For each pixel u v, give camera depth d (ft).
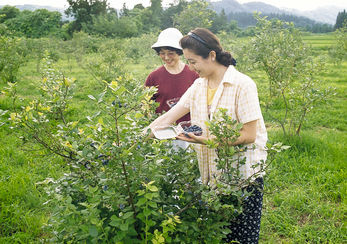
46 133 8.16
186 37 7.50
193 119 8.66
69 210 6.63
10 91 8.86
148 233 6.38
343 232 11.85
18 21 178.40
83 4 181.68
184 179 7.89
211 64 7.66
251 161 7.82
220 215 7.39
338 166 16.80
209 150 8.27
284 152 18.57
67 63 69.82
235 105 7.62
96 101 6.45
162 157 7.11
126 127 6.89
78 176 7.57
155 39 45.55
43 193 13.42
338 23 413.59
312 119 26.35
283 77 22.34
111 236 6.81
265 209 13.39
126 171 6.88
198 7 28.84
